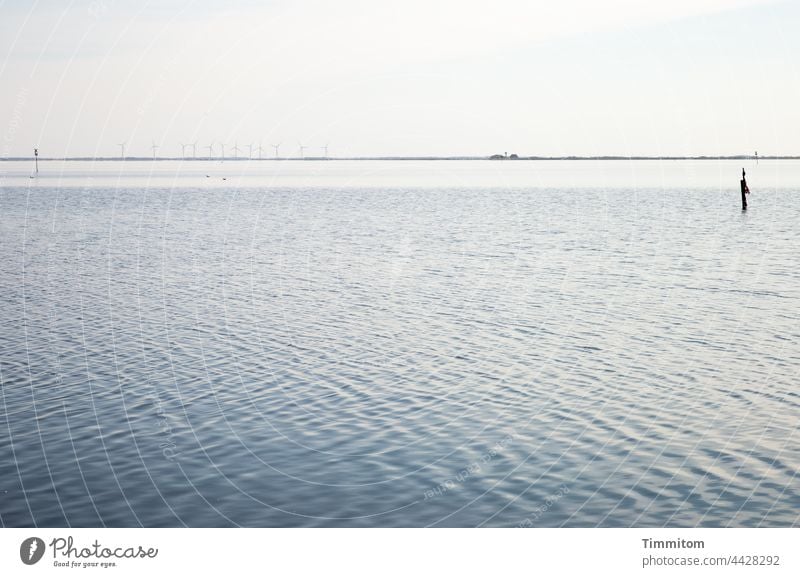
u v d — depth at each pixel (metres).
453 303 37.72
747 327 31.41
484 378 25.08
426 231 73.62
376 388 24.08
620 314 34.44
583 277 45.03
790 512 16.08
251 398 23.16
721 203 104.31
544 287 41.91
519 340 30.03
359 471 18.14
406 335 30.98
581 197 123.62
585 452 19.06
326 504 16.64
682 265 48.88
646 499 16.72
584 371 25.70
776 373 25.06
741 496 16.75
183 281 44.34
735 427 20.44
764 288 40.06
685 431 20.25
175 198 126.56
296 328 32.28
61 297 38.94
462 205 108.94
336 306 37.12
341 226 79.25
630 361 26.80
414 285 43.06
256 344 29.52
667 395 23.08
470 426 20.81
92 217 88.94
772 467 18.02
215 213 96.12
